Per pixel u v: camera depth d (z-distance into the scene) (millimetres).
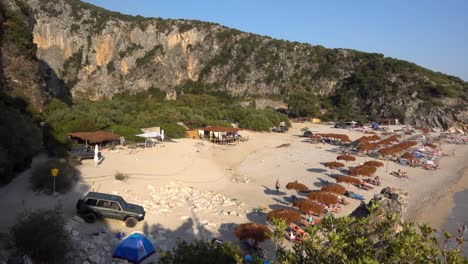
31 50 63281
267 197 34406
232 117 95438
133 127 59781
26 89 57438
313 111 123688
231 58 159500
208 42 164125
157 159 44781
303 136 82812
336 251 7625
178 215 26984
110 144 49781
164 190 33156
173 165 43125
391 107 124562
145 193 31406
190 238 23000
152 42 160375
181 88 153125
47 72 133750
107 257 19156
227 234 24172
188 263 10766
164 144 54844
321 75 150625
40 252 16234
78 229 21562
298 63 157250
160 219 25734
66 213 23828
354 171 39188
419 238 7555
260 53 158750
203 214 27859
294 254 8227
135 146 50938
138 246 19094
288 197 34531
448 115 113250
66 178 28656
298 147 66625
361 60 150375
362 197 34219
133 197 29734
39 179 27469
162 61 156625
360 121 113875
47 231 16562
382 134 88688
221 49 162875
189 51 162375
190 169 42781
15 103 49562
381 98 131375
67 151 40094
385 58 148875
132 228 23344
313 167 49062
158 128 61938
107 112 63406
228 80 152750
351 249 7895
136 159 43312
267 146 67250
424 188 41812
